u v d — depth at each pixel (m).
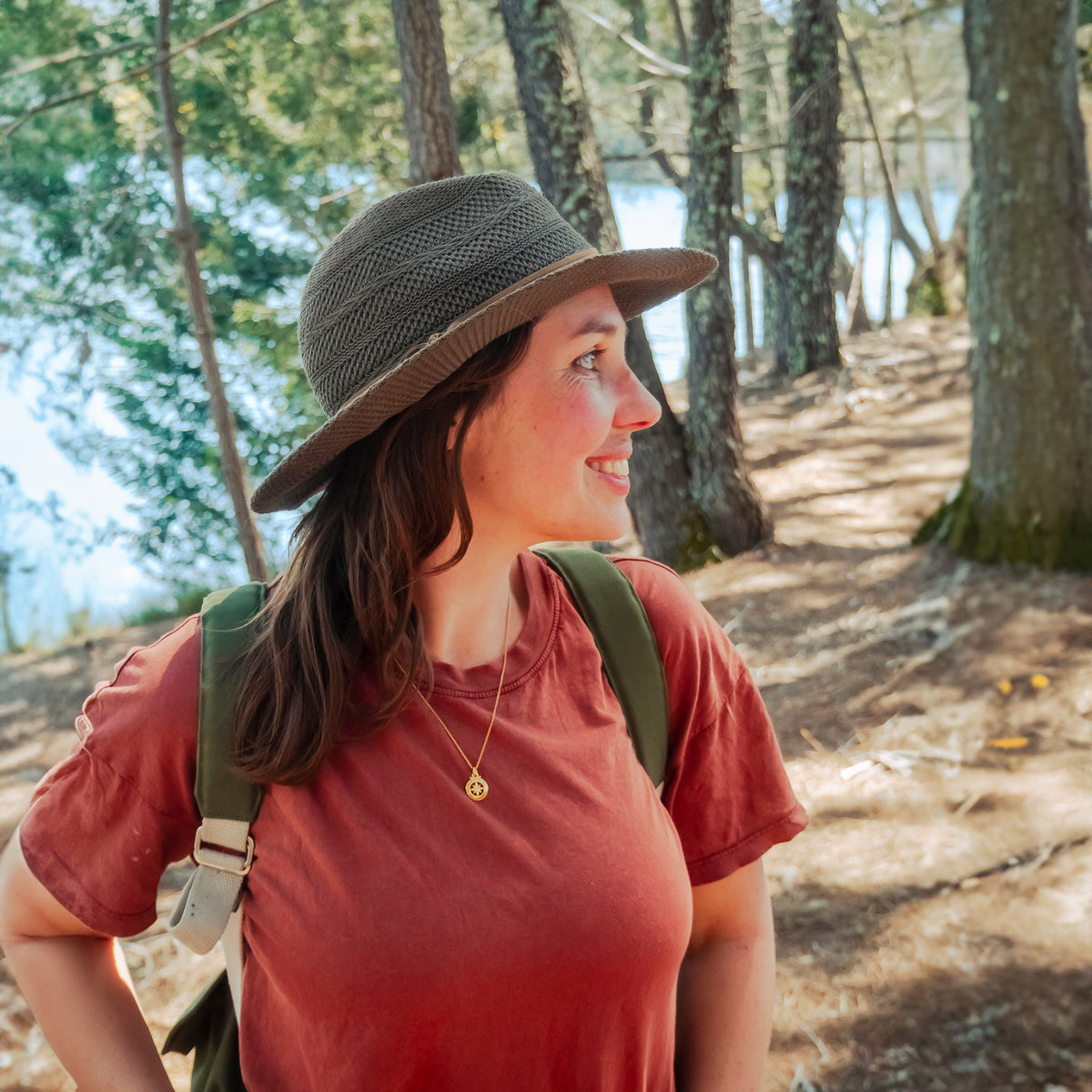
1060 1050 3.00
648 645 1.19
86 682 9.14
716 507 7.86
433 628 1.13
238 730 1.05
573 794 1.07
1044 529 6.09
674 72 11.90
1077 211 5.92
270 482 1.13
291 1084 1.08
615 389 1.13
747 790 1.27
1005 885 3.74
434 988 0.98
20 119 5.91
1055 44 5.73
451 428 1.08
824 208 13.01
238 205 11.95
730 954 1.25
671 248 1.10
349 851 1.02
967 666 5.37
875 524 7.94
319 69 10.59
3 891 1.16
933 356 13.12
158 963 3.81
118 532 12.80
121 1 10.88
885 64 18.47
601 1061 1.04
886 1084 3.00
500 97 12.45
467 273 1.05
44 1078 3.28
